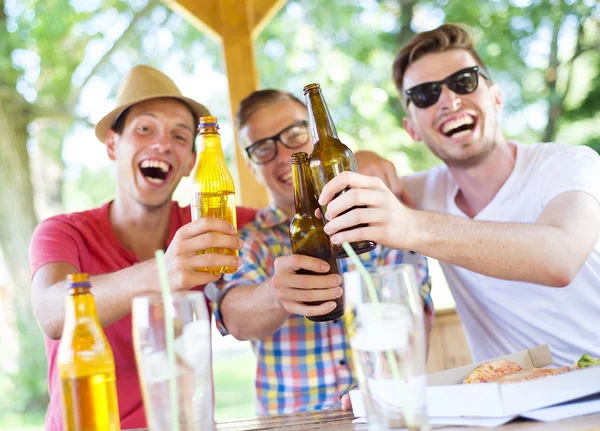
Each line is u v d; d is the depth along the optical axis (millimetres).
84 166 9125
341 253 1377
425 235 1393
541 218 1846
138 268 1585
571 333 2012
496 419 1083
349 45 8961
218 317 2061
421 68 2232
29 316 7793
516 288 2070
